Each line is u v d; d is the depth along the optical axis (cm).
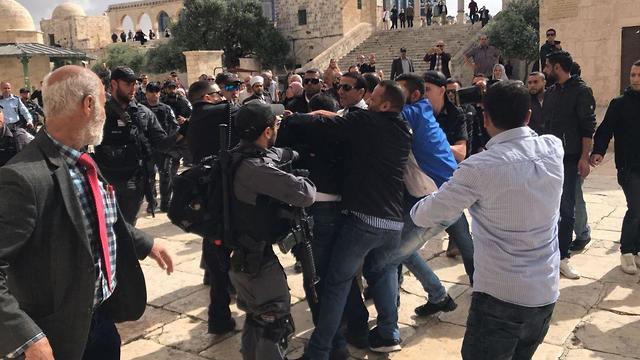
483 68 1602
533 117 593
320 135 339
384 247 360
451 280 524
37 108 1428
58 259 210
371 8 3847
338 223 353
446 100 470
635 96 489
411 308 465
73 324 216
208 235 297
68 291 214
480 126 612
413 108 389
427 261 580
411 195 383
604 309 448
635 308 448
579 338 402
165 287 535
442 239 653
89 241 219
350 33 3366
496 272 233
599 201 806
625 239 522
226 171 290
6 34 3703
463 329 425
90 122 222
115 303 258
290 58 3791
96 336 252
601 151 515
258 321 300
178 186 297
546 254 235
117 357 260
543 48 1211
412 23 3578
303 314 462
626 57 1352
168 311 479
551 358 376
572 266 548
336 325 341
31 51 2503
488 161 228
